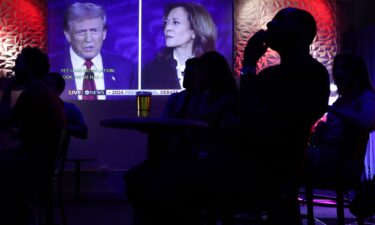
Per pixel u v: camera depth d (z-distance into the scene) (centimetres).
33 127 276
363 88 303
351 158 269
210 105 296
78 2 621
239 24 623
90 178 616
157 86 618
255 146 172
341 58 306
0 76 614
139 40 621
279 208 170
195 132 268
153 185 177
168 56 619
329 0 625
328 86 177
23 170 263
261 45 187
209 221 177
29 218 302
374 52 577
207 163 174
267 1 624
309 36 186
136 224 258
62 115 291
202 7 621
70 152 619
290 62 184
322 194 568
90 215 465
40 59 311
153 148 249
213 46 618
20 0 620
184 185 171
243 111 176
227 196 171
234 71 620
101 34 621
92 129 620
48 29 619
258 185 170
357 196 277
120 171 617
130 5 622
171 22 620
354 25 638
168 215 178
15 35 619
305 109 171
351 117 267
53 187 280
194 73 311
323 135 307
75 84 620
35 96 278
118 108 620
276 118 170
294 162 172
